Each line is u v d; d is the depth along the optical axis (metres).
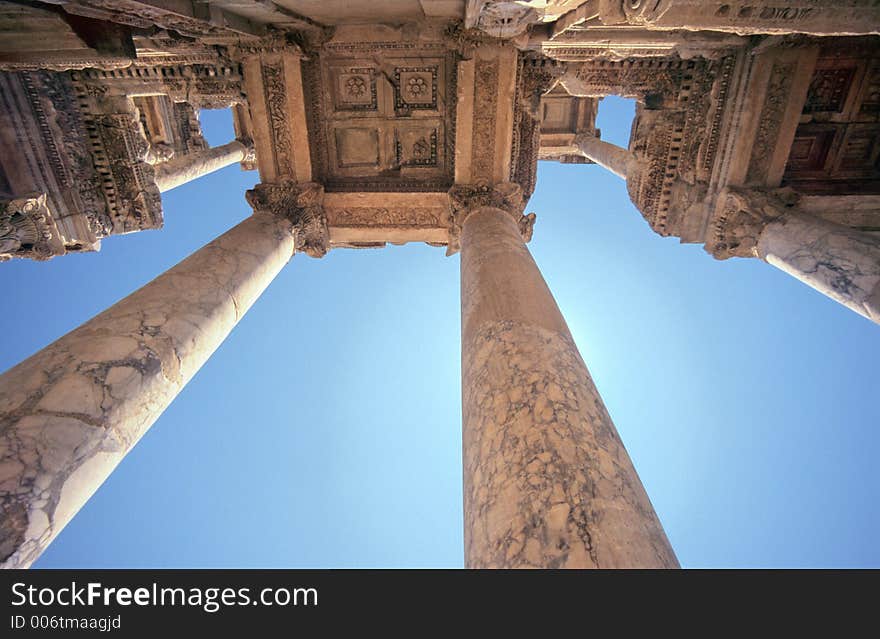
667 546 3.75
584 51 10.31
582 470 4.06
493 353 5.73
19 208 12.07
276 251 9.70
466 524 4.41
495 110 10.45
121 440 5.11
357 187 11.94
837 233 9.02
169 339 6.07
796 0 4.85
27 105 12.30
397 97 11.11
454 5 8.20
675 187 12.23
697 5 4.88
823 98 10.66
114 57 5.95
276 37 9.53
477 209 10.70
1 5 4.71
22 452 4.32
